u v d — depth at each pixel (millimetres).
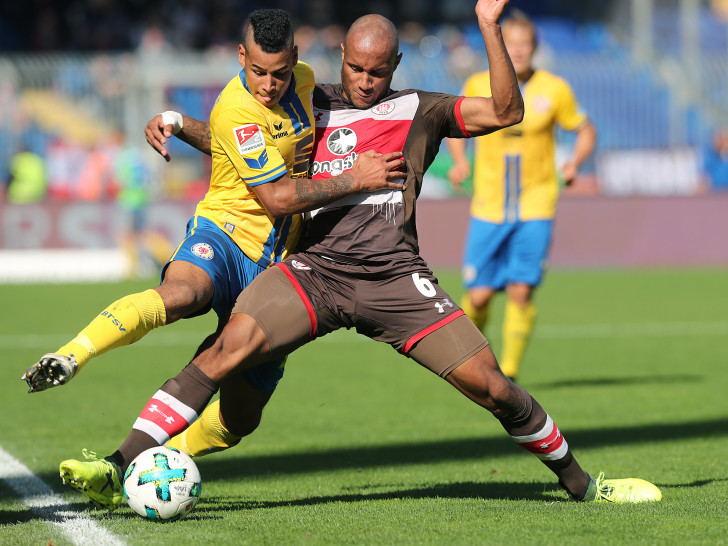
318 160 14844
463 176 29766
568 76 72250
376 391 29141
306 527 13391
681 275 64438
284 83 14023
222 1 95938
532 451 15047
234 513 14578
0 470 18719
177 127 16094
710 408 26047
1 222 64438
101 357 35906
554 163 29078
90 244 65438
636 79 72688
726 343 39000
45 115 68500
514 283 28828
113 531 13234
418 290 14375
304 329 14180
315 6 97562
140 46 89562
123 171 63469
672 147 71938
